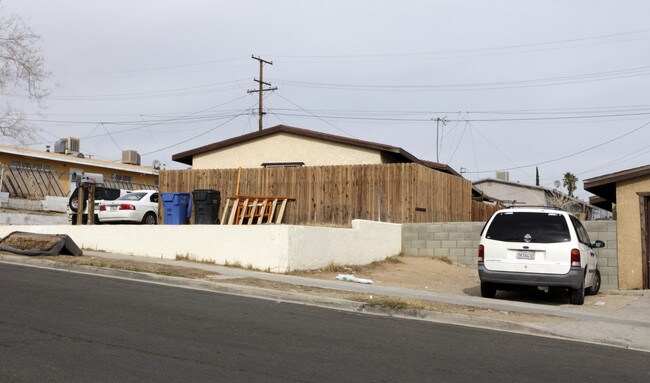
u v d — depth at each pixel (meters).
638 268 14.96
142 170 41.88
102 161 39.03
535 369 6.85
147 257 16.80
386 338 8.16
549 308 11.38
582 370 6.93
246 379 5.85
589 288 13.88
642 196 15.05
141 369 6.01
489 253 12.16
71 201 23.06
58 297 9.84
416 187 19.08
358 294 11.62
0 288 10.42
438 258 18.20
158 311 9.12
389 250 18.02
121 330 7.68
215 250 15.95
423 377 6.25
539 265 11.73
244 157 24.25
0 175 30.44
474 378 6.32
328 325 8.86
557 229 11.86
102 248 18.16
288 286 12.23
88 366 6.02
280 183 20.80
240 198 20.23
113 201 21.34
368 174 19.66
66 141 41.75
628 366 7.29
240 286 11.91
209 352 6.82
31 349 6.54
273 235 14.91
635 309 11.66
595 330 9.43
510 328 9.51
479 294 13.41
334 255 15.98
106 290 10.89
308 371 6.24
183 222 20.23
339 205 19.91
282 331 8.22
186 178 22.25
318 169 20.30
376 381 6.01
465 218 23.95
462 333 8.90
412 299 11.25
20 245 15.84
